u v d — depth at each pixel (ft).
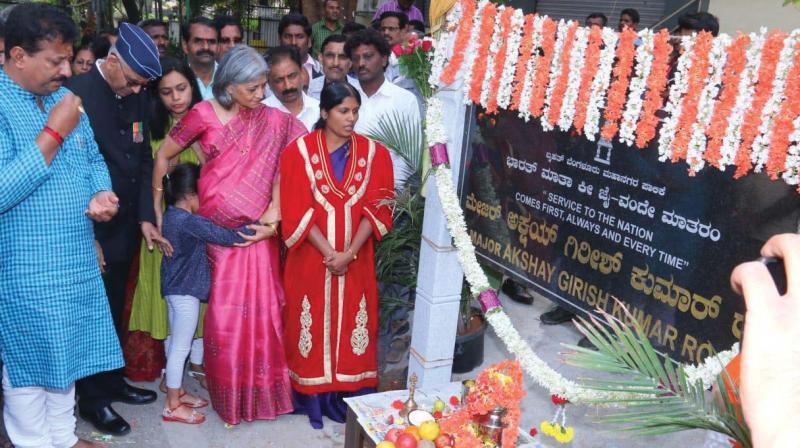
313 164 10.62
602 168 7.36
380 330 13.12
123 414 11.33
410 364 10.67
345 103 10.36
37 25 7.73
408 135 12.39
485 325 13.41
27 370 8.78
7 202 7.84
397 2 22.15
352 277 11.07
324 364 11.16
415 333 10.44
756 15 17.51
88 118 10.39
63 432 9.62
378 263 12.55
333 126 10.54
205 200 10.53
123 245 11.15
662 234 6.78
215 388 10.96
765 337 1.90
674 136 6.22
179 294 10.69
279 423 11.35
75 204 8.72
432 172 9.37
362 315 11.25
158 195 11.12
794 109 5.34
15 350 8.70
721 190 6.19
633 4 22.15
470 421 7.87
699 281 6.46
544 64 7.40
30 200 8.29
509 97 7.96
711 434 6.15
